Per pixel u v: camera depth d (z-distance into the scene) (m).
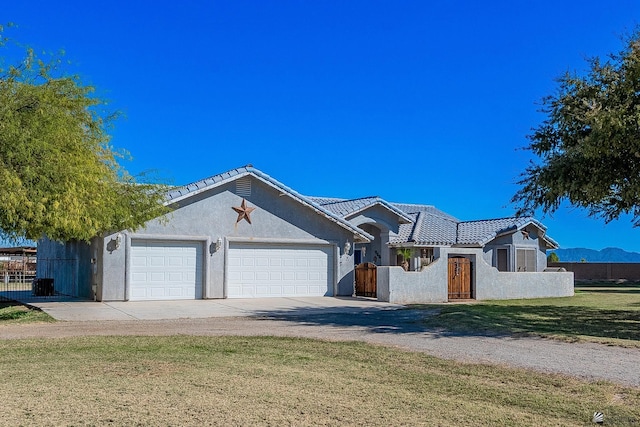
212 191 21.89
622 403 6.95
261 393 7.17
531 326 14.24
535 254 34.38
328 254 24.33
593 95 15.24
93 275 20.89
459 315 16.30
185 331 13.00
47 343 10.98
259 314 16.94
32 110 14.06
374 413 6.39
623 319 15.96
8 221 14.28
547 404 6.88
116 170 17.67
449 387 7.70
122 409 6.36
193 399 6.82
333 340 11.76
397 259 33.31
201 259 21.64
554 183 15.66
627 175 14.95
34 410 6.28
